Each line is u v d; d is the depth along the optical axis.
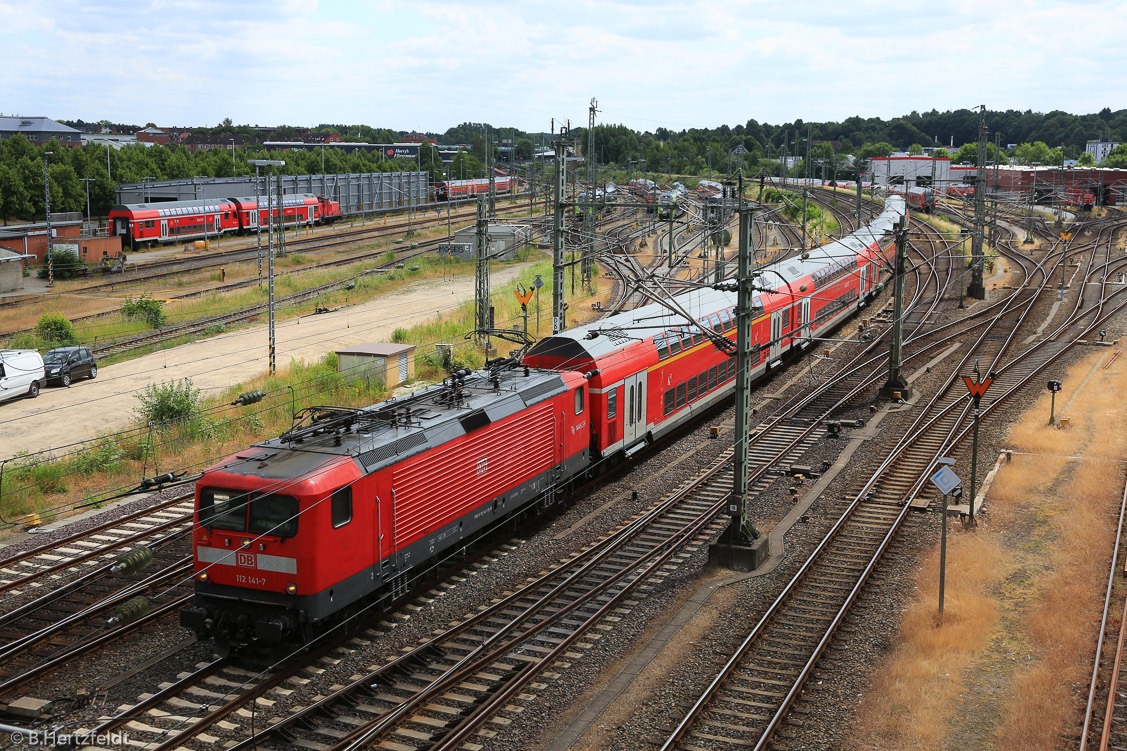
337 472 17.41
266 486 16.92
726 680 16.83
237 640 17.23
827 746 14.64
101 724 14.69
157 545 23.14
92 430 33.75
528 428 23.97
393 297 65.75
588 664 17.42
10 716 15.38
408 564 19.52
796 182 156.25
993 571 21.53
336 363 41.47
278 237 89.94
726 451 32.06
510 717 15.46
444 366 43.72
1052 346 47.84
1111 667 16.98
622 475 29.80
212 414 34.91
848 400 39.09
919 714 15.37
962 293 62.03
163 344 49.25
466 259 83.31
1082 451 30.91
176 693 15.98
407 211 126.88
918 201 113.19
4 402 37.44
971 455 30.92
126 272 73.31
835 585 21.23
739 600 20.42
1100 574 21.11
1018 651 17.66
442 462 20.50
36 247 75.38
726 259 79.12
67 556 22.39
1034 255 79.88
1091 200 111.44
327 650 17.66
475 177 151.12
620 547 23.69
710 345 35.94
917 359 46.66
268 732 14.65
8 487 26.58
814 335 48.94
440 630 18.73
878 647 18.11
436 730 15.00
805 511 26.19
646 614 19.70
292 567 16.78
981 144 62.84
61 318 48.94
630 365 29.55
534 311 57.03
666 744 14.48
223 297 63.06
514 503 23.53
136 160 115.56
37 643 17.88
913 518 25.48
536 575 21.80
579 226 58.84
